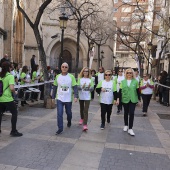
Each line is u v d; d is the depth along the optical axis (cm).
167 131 746
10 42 1972
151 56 3738
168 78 1362
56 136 632
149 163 484
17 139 592
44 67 1081
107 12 3381
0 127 636
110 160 489
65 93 670
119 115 971
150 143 614
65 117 871
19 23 2372
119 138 644
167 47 2425
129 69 697
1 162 455
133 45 4819
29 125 733
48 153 510
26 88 1088
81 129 715
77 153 518
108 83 733
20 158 477
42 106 1087
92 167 451
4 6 1920
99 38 3100
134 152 542
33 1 2666
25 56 2898
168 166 474
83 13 2983
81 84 711
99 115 951
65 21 1312
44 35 3462
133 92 684
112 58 4934
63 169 436
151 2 2378
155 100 1612
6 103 599
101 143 593
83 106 764
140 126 798
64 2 2045
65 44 3631
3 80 595
